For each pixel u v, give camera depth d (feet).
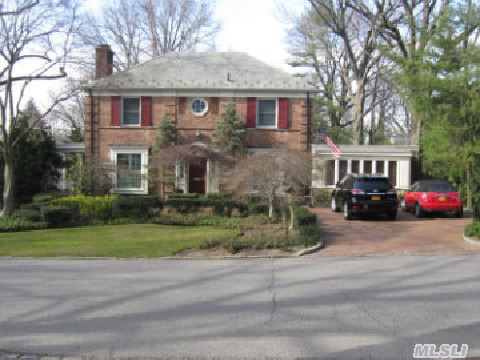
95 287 30.96
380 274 35.17
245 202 72.84
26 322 23.13
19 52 70.28
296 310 25.09
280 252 45.78
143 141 92.43
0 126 73.31
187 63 97.14
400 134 193.47
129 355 18.95
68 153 98.32
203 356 18.79
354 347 19.62
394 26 102.47
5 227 61.41
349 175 73.56
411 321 23.02
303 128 92.22
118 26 157.79
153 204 73.05
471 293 28.81
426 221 68.44
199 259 43.52
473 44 67.56
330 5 115.85
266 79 93.35
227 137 88.33
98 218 69.97
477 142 65.57
